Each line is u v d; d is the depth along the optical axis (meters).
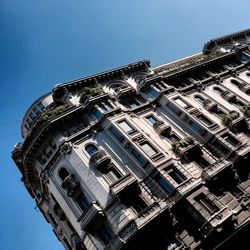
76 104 41.81
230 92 46.44
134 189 31.55
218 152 35.97
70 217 35.72
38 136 39.09
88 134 37.56
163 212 28.95
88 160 35.00
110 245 28.81
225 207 29.38
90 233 31.98
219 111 42.47
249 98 45.91
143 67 49.84
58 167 37.41
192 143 35.84
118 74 47.22
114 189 30.89
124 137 35.56
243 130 39.56
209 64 51.06
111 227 30.80
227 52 54.50
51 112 40.00
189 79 48.19
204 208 30.11
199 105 43.38
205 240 28.03
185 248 28.31
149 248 28.27
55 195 38.03
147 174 32.94
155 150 35.16
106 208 31.25
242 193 32.53
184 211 30.27
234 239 25.44
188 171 33.28
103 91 42.12
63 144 36.78
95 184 32.84
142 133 36.62
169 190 31.66
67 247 41.47
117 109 38.78
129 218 29.52
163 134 37.78
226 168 32.91
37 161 40.94
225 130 38.00
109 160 34.00
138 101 43.31
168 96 41.88
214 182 32.09
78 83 43.88
